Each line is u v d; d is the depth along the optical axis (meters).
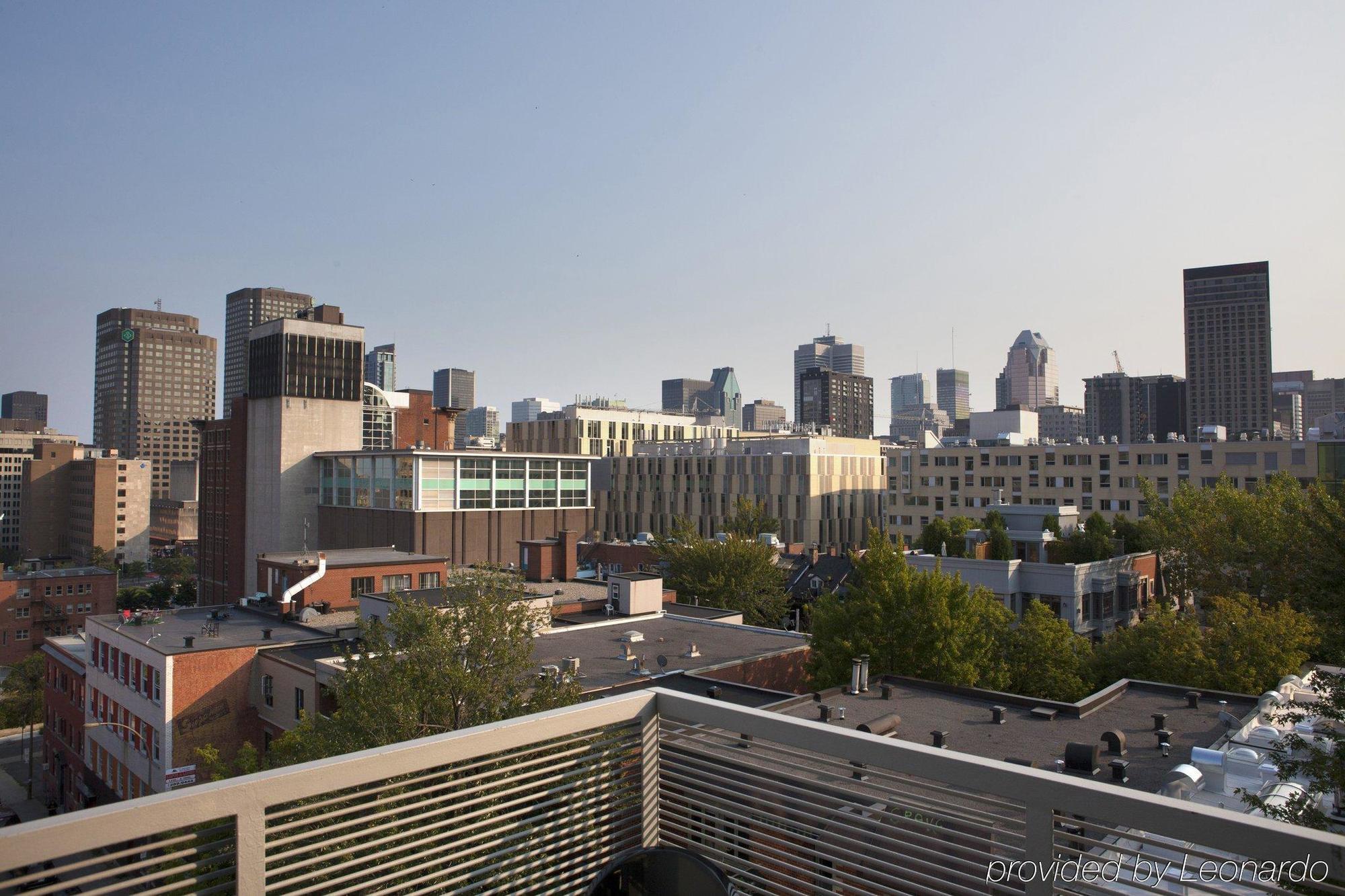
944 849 7.71
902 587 33.72
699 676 34.22
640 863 5.70
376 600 42.50
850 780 6.20
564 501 93.06
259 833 5.13
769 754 9.80
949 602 34.31
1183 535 61.25
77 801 50.69
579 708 6.79
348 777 5.48
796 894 6.47
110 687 46.19
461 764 6.52
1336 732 17.39
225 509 103.31
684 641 41.66
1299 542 54.09
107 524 189.88
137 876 4.73
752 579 61.94
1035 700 26.50
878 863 6.04
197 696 39.34
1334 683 17.47
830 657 34.41
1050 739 23.19
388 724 20.62
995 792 5.47
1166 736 22.38
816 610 37.41
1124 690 28.55
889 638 33.41
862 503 123.75
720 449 130.38
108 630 46.72
